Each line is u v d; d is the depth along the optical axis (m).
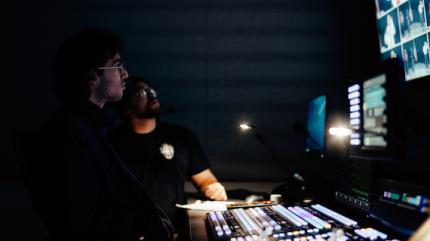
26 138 1.22
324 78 2.93
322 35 2.93
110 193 1.27
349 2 2.91
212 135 2.95
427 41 1.69
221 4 2.97
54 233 1.14
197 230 1.37
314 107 2.31
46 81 2.94
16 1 2.94
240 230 1.24
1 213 2.47
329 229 1.18
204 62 2.97
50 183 1.13
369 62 2.79
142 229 1.38
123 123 2.32
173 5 2.98
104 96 1.41
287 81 2.95
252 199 1.99
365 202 1.31
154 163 2.25
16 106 2.93
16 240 2.46
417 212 1.00
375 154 1.25
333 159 2.21
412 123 1.21
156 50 2.98
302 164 2.86
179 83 2.97
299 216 1.37
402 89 1.26
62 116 1.22
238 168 2.93
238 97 2.96
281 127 2.93
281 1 2.96
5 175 2.91
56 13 2.95
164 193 2.21
